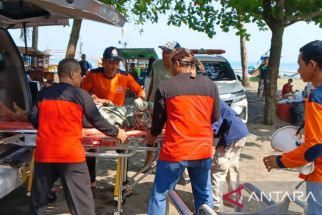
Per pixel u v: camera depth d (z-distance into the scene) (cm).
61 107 414
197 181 435
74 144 418
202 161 421
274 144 351
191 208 577
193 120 414
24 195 607
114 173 734
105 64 580
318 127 283
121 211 512
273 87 1276
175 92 414
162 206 422
